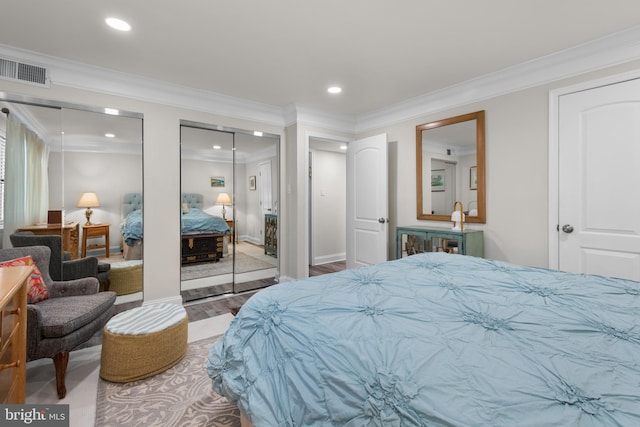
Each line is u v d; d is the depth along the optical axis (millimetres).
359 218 4008
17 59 2330
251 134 3664
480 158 2891
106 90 2707
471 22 1975
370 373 783
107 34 2100
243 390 1053
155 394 1707
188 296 3350
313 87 3092
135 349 1822
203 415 1547
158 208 3000
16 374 1211
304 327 1029
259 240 3836
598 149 2232
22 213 2420
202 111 3266
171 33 2092
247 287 3734
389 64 2572
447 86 3059
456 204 3109
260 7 1817
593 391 634
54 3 1756
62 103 2523
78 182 2641
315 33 2104
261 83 2986
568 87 2363
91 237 2701
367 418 719
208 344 2314
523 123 2625
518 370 718
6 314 1113
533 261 2580
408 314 1065
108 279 2779
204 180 3406
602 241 2223
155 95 2957
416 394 681
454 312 1082
